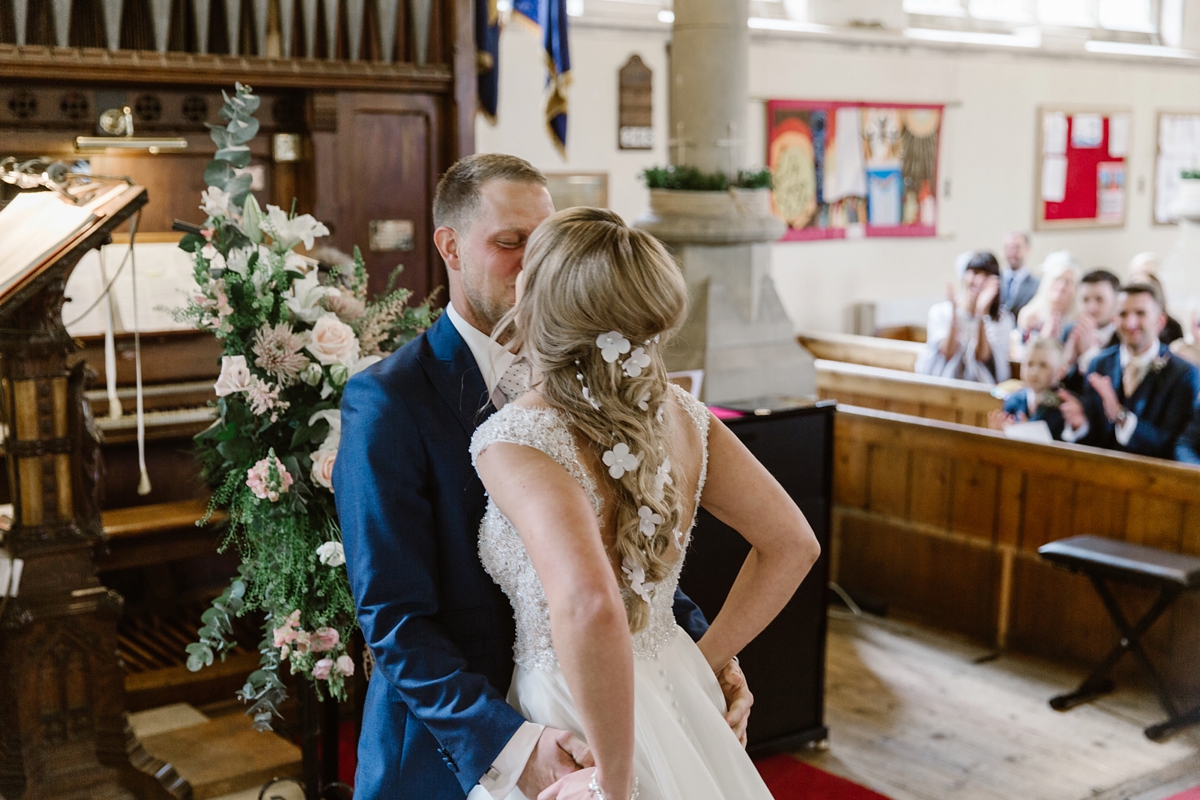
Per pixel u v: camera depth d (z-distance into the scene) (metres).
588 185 5.54
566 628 1.22
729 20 3.96
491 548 1.47
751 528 1.51
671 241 3.76
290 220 2.26
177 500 3.71
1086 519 4.07
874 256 8.20
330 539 2.17
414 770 1.52
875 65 7.98
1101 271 5.03
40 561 2.57
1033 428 4.42
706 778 1.39
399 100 3.91
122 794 2.68
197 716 3.35
